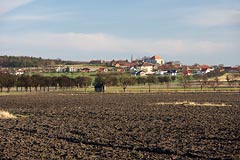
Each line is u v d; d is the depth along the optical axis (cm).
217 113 5344
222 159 2370
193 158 2408
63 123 4306
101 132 3550
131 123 4234
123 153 2562
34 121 4566
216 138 3178
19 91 13825
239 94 9888
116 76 15675
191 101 7725
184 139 3123
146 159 2373
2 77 13425
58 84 14350
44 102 8006
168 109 6012
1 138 3234
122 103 7412
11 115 5194
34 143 2977
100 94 10838
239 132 3506
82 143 2970
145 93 10906
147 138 3183
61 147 2797
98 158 2406
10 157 2447
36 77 14062
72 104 7356
